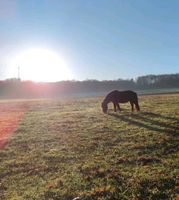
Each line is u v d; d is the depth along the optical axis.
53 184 15.08
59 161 18.72
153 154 18.69
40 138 24.98
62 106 48.22
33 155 20.25
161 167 16.30
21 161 19.09
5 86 131.25
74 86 134.12
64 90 130.00
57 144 22.75
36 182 15.72
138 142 21.50
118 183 14.62
